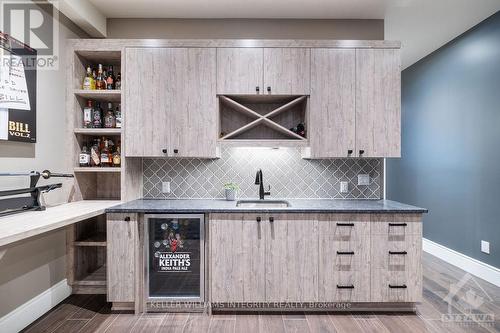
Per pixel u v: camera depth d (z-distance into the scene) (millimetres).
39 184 2324
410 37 3486
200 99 2611
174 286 2469
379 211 2328
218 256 2359
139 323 2234
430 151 4023
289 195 2975
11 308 2041
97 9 2822
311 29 3004
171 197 2975
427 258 3834
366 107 2613
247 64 2609
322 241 2354
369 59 2617
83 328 2158
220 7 2787
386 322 2256
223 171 2986
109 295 2371
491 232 3035
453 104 3564
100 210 2279
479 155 3182
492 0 2711
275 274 2355
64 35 2605
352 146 2613
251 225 2352
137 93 2613
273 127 2840
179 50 2613
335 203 2684
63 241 2574
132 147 2619
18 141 2074
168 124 2611
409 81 4535
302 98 2637
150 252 2465
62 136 2588
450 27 3246
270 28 3004
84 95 2719
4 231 1510
